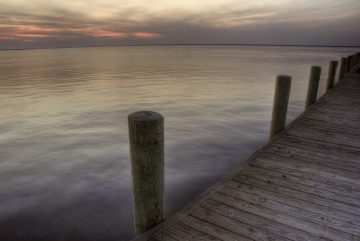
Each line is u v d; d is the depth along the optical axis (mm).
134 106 14031
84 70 39844
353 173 2986
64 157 7109
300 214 2246
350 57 12367
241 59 65562
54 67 48500
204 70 35938
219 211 2277
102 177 5887
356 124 4707
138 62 60688
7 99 16578
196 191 5145
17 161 6867
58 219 4332
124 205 4750
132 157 1848
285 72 31281
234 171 3008
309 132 4301
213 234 1994
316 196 2523
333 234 2010
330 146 3748
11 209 4641
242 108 12875
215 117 11211
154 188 1926
